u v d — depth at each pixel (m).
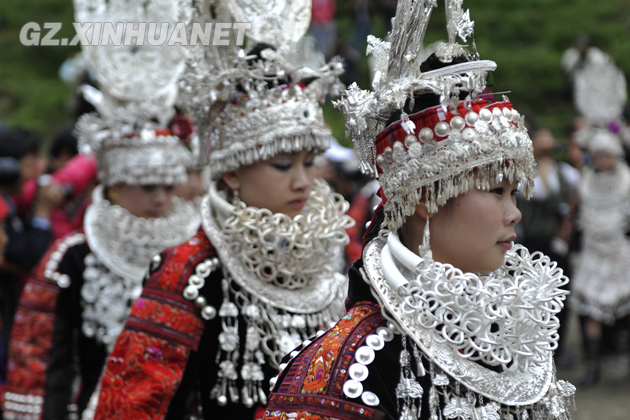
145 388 2.79
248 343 2.94
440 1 16.73
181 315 2.88
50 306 3.91
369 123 2.05
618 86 8.30
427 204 1.92
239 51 3.01
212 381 2.92
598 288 7.53
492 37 18.97
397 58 2.00
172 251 3.01
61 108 16.83
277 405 1.94
